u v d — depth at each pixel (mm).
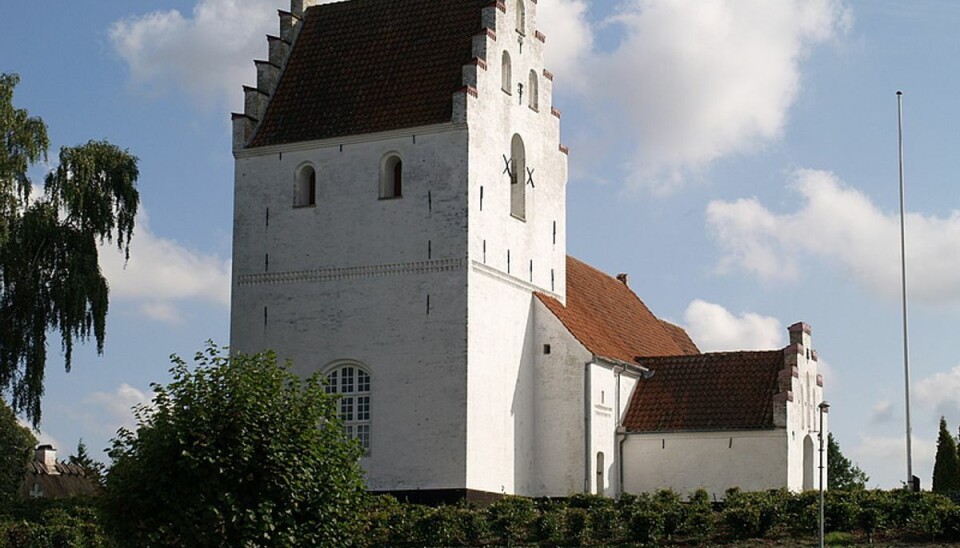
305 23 63156
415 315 57188
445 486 55844
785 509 48281
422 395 56688
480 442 56875
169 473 39250
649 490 61938
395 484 56562
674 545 47031
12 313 62094
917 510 47312
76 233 63406
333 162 59219
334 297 58500
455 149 57406
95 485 41250
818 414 65125
